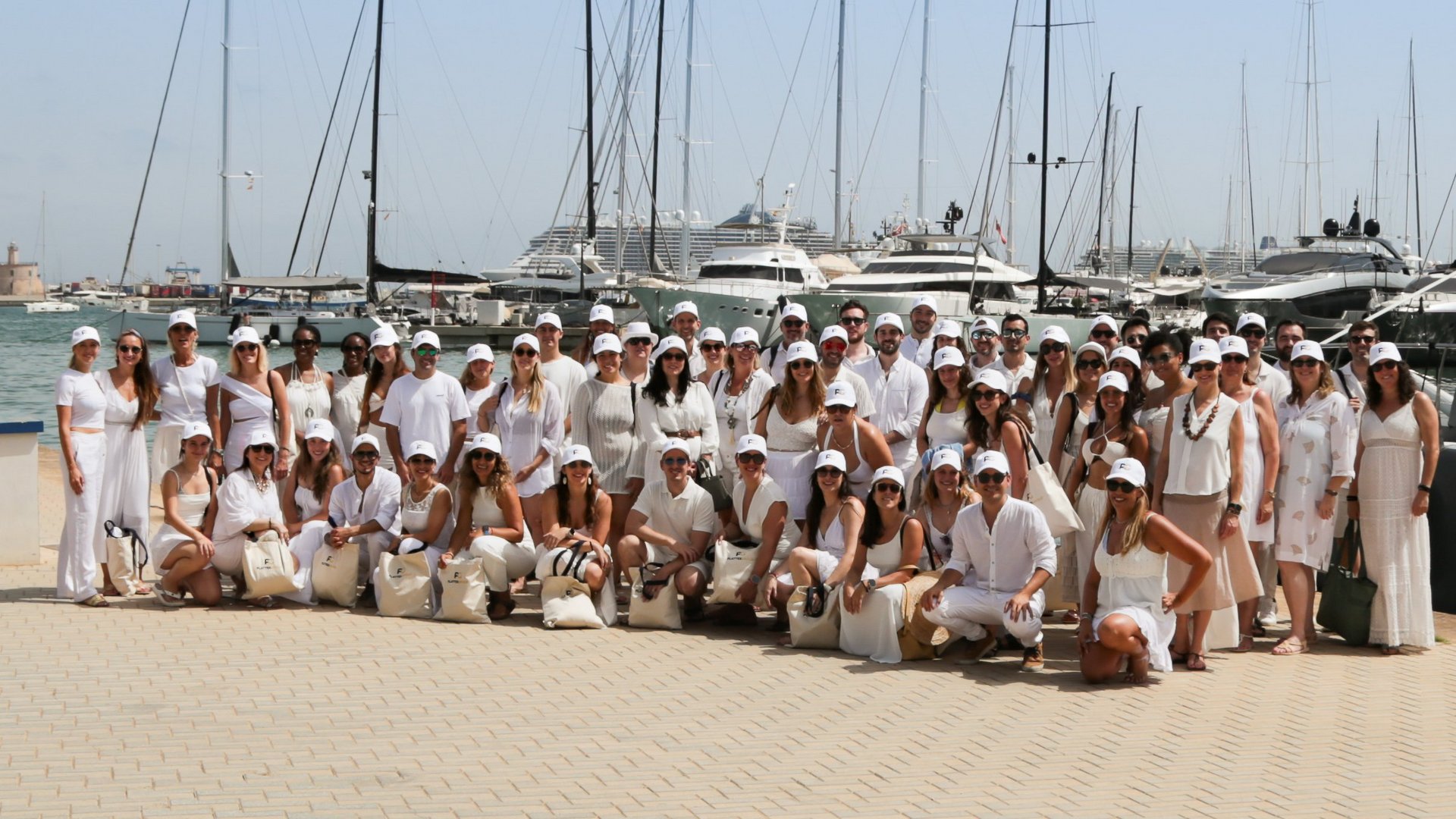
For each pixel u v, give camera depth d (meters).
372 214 49.59
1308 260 37.75
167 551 9.80
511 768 6.33
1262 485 9.23
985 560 8.77
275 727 6.89
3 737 6.59
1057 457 9.82
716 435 10.23
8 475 11.52
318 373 11.23
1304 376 9.33
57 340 62.06
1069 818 5.84
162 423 10.34
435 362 10.48
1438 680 8.48
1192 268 66.00
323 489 10.22
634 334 10.33
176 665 8.10
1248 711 7.69
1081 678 8.46
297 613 9.73
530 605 10.41
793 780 6.27
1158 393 9.30
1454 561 10.73
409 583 9.70
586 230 52.19
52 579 10.88
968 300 35.56
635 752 6.65
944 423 9.83
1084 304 43.25
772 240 41.34
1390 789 6.31
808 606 9.09
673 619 9.62
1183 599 8.45
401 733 6.86
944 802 6.00
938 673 8.51
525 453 10.37
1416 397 9.23
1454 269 26.94
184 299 56.16
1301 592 9.30
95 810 5.60
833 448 9.66
